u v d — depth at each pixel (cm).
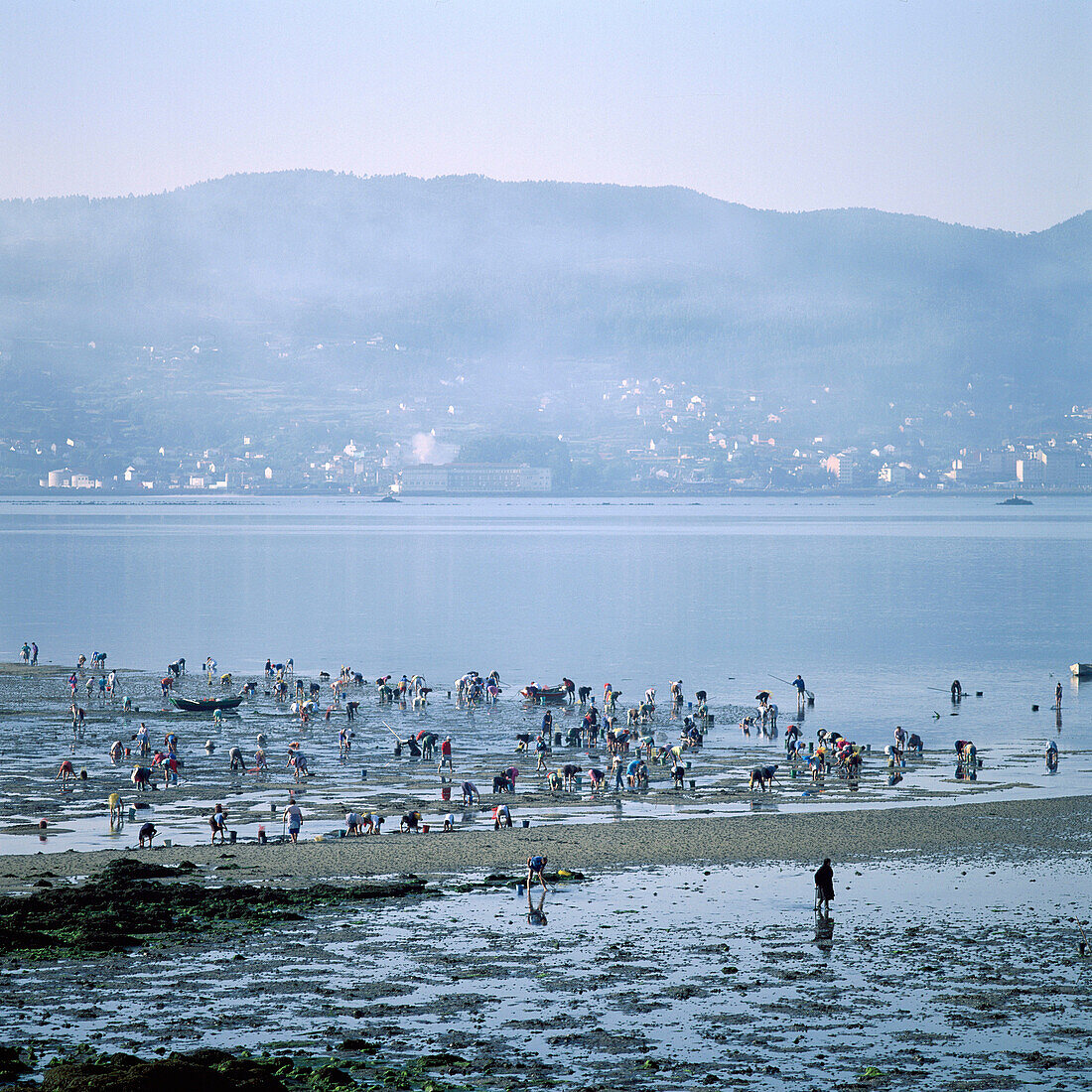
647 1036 3272
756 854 5259
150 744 8131
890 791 6775
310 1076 2998
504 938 4084
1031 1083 2980
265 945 4012
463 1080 3006
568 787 6925
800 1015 3409
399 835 5703
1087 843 5409
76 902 4406
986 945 3969
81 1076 2848
